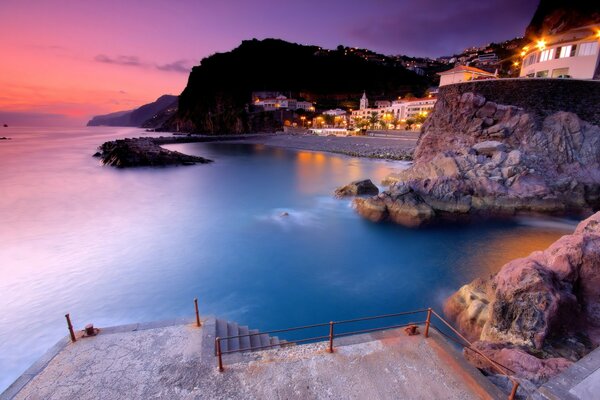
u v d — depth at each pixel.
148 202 37.12
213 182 49.75
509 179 32.78
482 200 31.61
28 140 144.88
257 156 85.62
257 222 29.83
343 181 50.78
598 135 35.91
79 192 41.34
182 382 5.82
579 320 10.49
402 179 39.78
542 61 48.12
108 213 32.31
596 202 32.53
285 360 6.34
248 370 6.09
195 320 7.71
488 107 42.53
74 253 22.39
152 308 16.14
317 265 21.03
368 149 83.94
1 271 19.66
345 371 6.03
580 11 67.81
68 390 5.66
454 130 45.09
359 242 24.84
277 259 21.88
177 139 124.19
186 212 33.12
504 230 27.39
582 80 39.12
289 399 5.43
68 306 16.16
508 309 10.87
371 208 31.08
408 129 106.62
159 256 22.14
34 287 17.84
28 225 28.14
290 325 14.94
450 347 6.65
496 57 199.75
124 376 5.96
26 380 5.85
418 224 28.67
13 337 13.75
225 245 24.25
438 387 5.62
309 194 41.44
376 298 17.08
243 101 185.75
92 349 6.64
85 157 77.75
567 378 5.11
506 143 39.00
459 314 13.88
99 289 17.83
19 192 40.69
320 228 28.03
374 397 5.45
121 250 23.03
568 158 35.75
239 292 17.72
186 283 18.61
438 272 19.98
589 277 11.12
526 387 5.94
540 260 12.38
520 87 42.00
